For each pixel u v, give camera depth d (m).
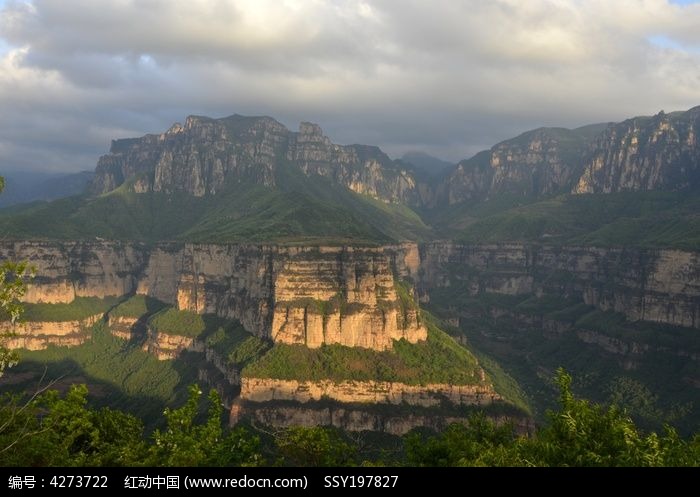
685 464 52.59
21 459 54.03
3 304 54.78
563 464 52.44
